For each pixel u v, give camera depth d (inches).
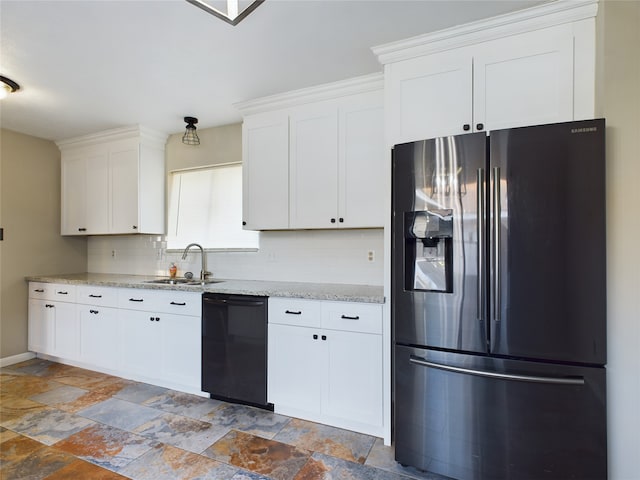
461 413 68.6
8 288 140.3
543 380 62.1
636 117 62.2
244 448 81.7
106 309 125.7
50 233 154.6
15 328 142.0
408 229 74.4
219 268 137.2
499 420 65.7
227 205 138.4
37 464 75.7
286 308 95.0
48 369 134.0
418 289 74.7
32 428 90.5
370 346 85.2
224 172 139.6
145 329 117.3
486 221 67.1
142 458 77.9
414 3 67.9
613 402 62.3
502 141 65.9
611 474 62.3
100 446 82.4
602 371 60.6
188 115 125.9
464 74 76.3
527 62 71.6
